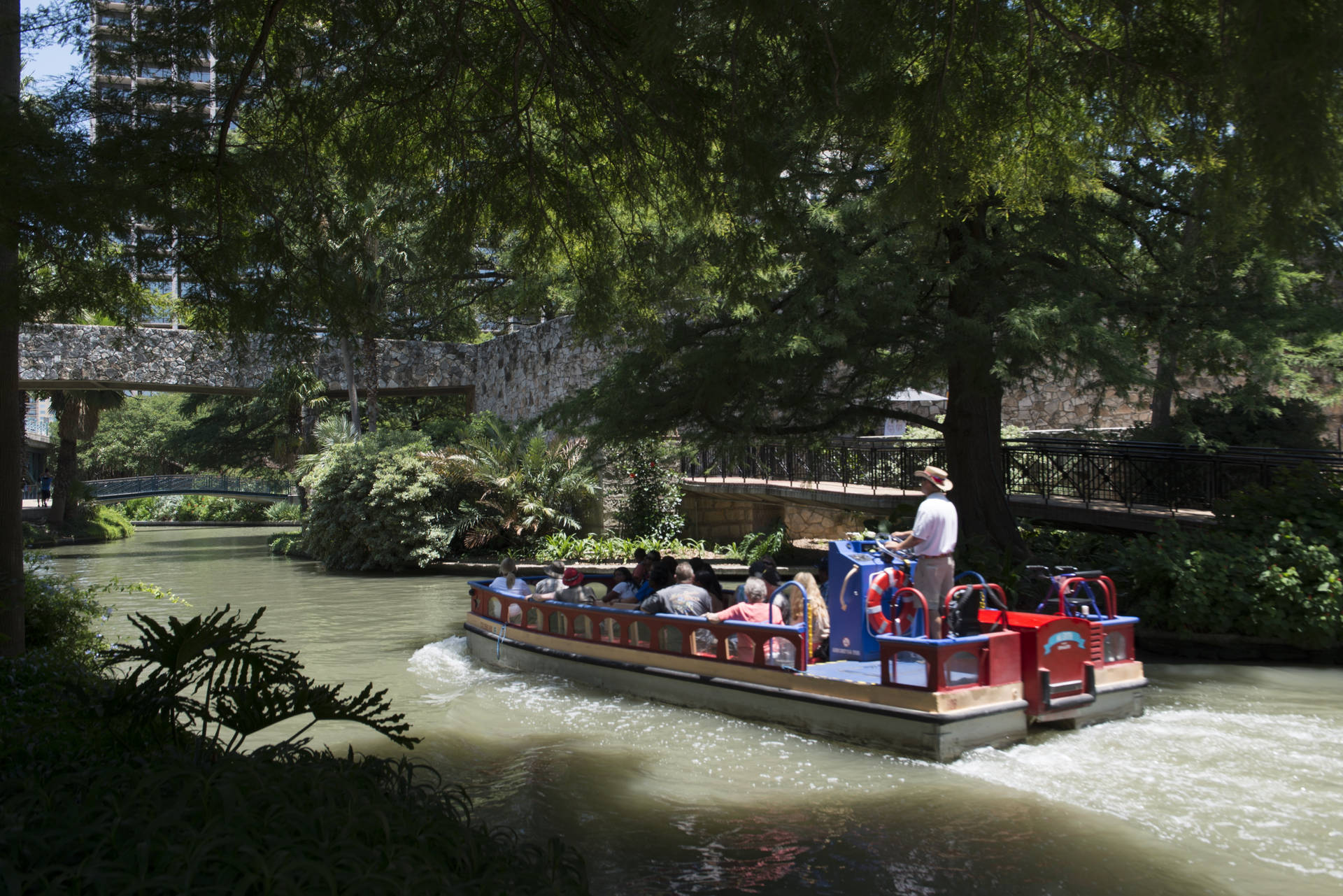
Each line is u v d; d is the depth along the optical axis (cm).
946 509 798
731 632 899
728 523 2620
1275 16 304
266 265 587
